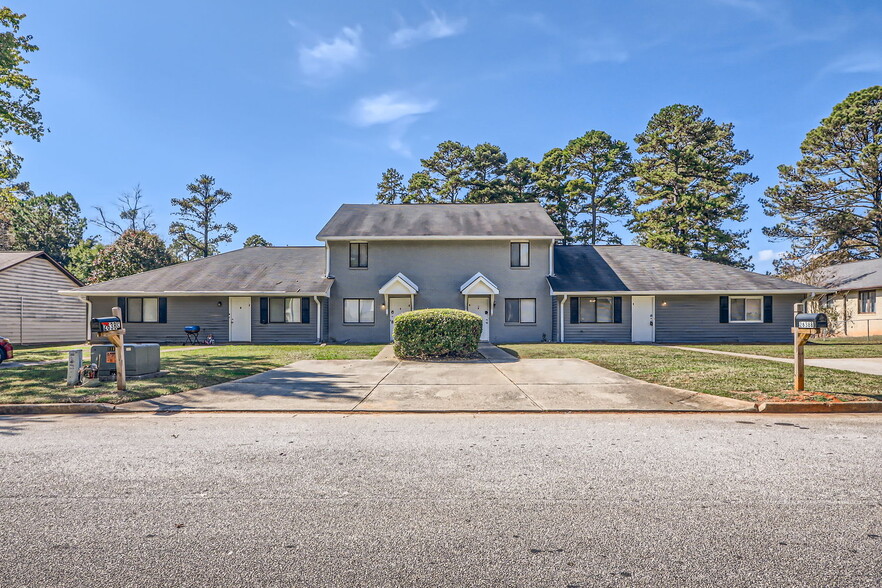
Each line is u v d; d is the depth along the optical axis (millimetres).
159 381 10180
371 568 3066
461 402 8641
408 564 3115
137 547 3336
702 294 22594
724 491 4336
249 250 27672
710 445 5871
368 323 23484
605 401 8656
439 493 4324
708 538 3441
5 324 23766
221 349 18406
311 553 3258
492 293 22641
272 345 21109
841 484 4496
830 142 37438
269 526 3664
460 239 23375
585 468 5004
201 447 5844
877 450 5621
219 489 4422
